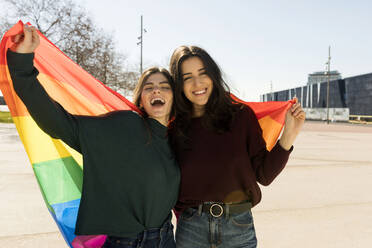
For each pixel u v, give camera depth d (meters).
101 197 1.56
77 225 1.55
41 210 3.87
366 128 27.66
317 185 5.41
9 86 1.60
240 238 1.69
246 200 1.77
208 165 1.69
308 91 62.03
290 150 1.70
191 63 1.82
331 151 10.02
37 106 1.37
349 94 47.97
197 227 1.70
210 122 1.75
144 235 1.61
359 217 3.83
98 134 1.54
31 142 1.76
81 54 22.03
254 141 1.78
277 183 5.53
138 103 1.90
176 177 1.71
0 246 2.90
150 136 1.67
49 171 1.82
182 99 1.84
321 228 3.47
